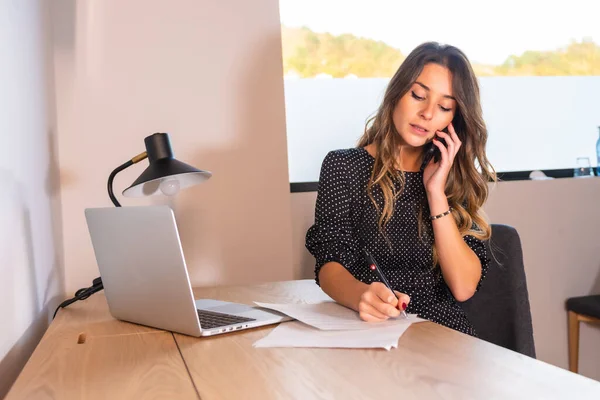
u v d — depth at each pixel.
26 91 1.63
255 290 1.92
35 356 1.22
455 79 1.69
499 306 1.87
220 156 2.35
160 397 0.94
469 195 1.83
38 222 1.71
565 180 2.87
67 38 2.21
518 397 0.88
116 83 2.25
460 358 1.08
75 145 2.22
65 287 2.20
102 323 1.52
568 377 0.96
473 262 1.72
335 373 1.02
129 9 2.26
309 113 2.64
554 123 2.96
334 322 1.36
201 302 1.71
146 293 1.38
